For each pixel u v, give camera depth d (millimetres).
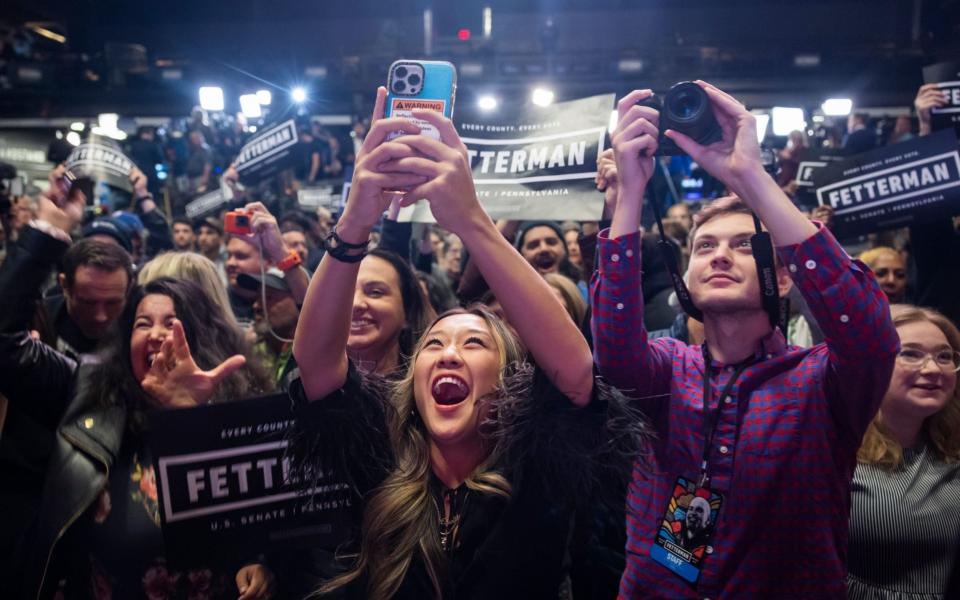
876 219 3160
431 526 1559
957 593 2037
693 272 1680
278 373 2902
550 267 3689
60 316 3002
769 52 14805
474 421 1614
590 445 1490
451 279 5145
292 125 4430
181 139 13086
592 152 2387
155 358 1819
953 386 2127
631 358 1593
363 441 1600
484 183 2457
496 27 19656
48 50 18516
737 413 1587
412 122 1389
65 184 2154
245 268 3791
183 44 20562
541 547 1537
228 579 1861
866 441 2154
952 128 3113
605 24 19391
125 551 1832
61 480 1813
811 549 1519
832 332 1437
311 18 20469
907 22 18125
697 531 1554
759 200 1448
